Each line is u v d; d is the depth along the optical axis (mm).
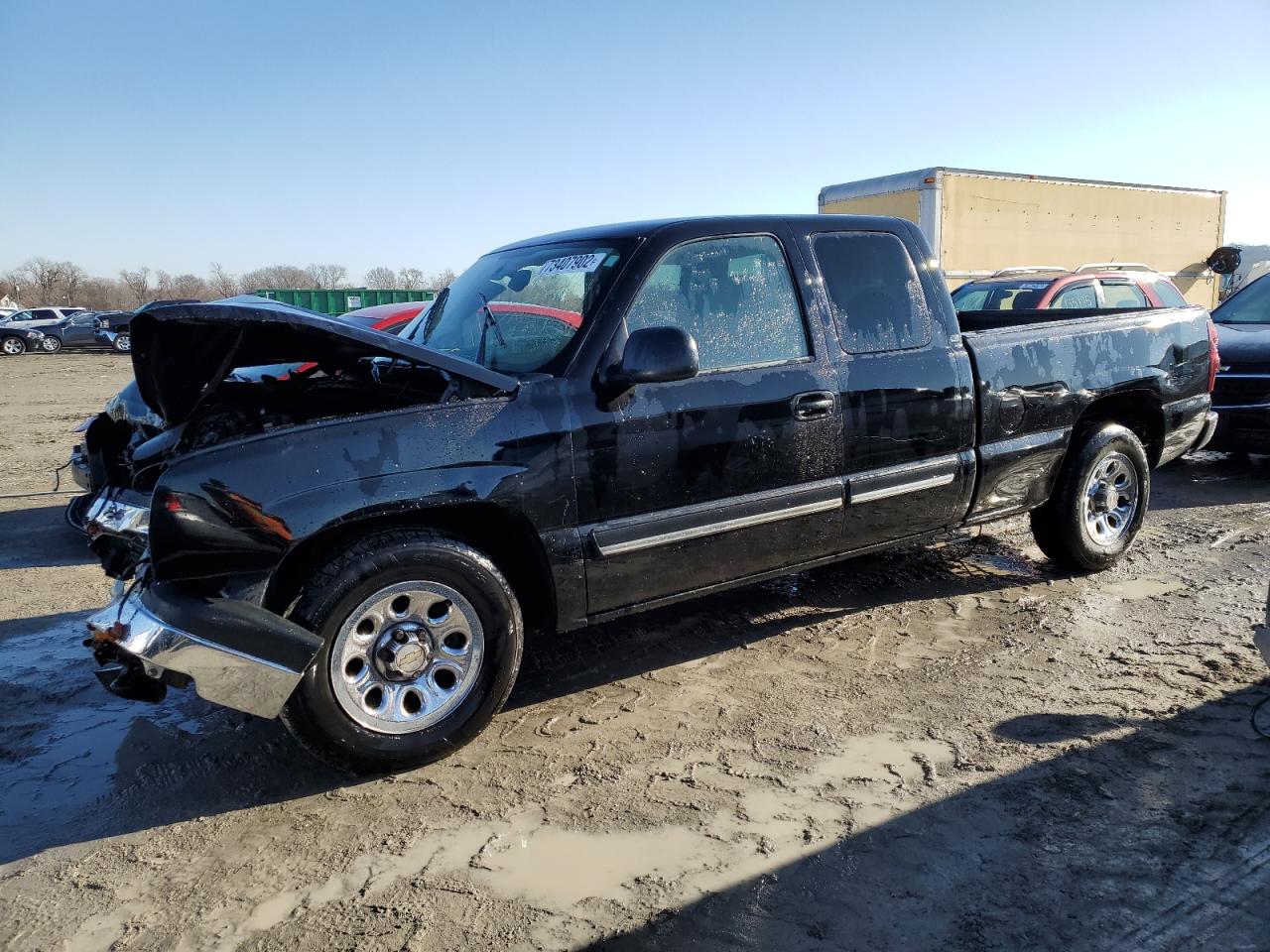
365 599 3143
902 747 3398
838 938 2406
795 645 4430
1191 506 7020
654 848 2830
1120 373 5133
